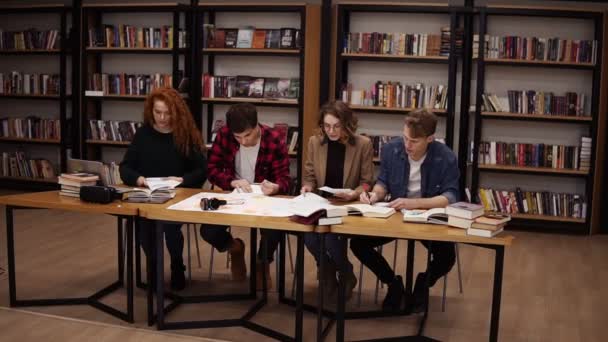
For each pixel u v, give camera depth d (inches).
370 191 154.4
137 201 138.6
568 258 213.0
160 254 133.2
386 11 254.4
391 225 121.2
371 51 257.0
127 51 276.1
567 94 248.8
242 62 280.7
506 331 142.4
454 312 154.4
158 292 134.8
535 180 262.5
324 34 261.3
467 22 252.2
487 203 256.5
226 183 159.2
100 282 169.5
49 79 297.4
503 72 260.4
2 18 308.8
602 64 244.4
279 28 275.6
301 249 125.0
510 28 258.1
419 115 135.2
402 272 190.4
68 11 291.1
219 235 159.5
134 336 132.4
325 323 143.7
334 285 153.7
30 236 220.4
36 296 156.1
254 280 158.6
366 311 150.9
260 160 160.6
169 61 290.7
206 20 280.7
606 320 151.4
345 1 263.0
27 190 304.3
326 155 157.0
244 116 147.5
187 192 153.4
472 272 191.6
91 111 294.4
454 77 249.8
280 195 148.6
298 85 266.1
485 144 255.8
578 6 254.1
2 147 316.5
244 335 134.6
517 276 188.9
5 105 316.5
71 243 212.5
